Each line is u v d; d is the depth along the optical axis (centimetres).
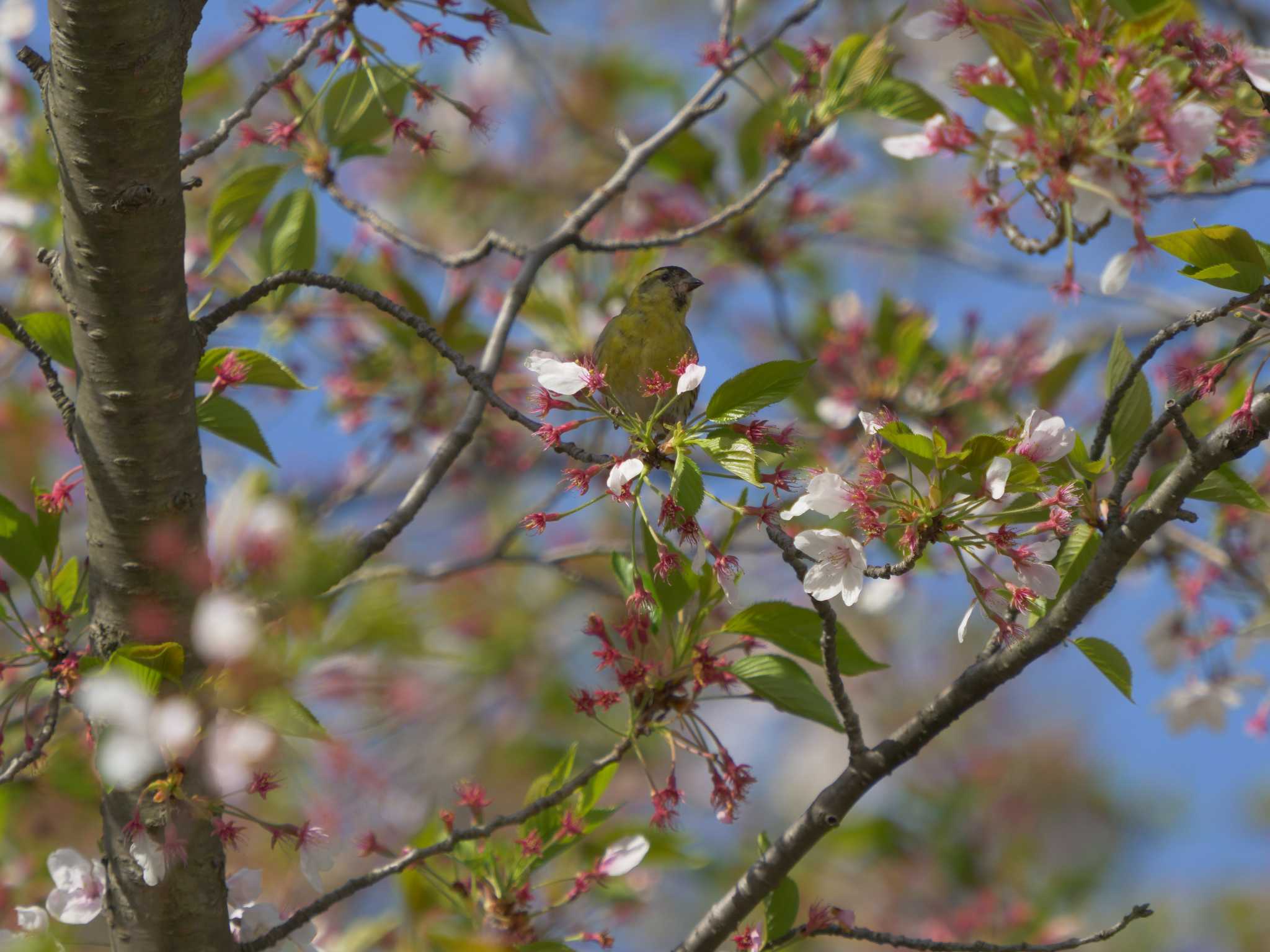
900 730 787
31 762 771
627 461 711
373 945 1003
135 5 673
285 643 571
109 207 714
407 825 1012
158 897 760
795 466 809
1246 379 1129
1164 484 739
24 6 1303
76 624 884
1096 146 835
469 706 1473
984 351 1384
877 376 1375
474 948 788
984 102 843
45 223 1315
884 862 1563
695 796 1742
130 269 734
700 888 1573
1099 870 1666
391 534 902
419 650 557
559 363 770
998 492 691
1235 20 1359
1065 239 884
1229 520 1236
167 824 709
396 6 928
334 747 646
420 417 1434
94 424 762
